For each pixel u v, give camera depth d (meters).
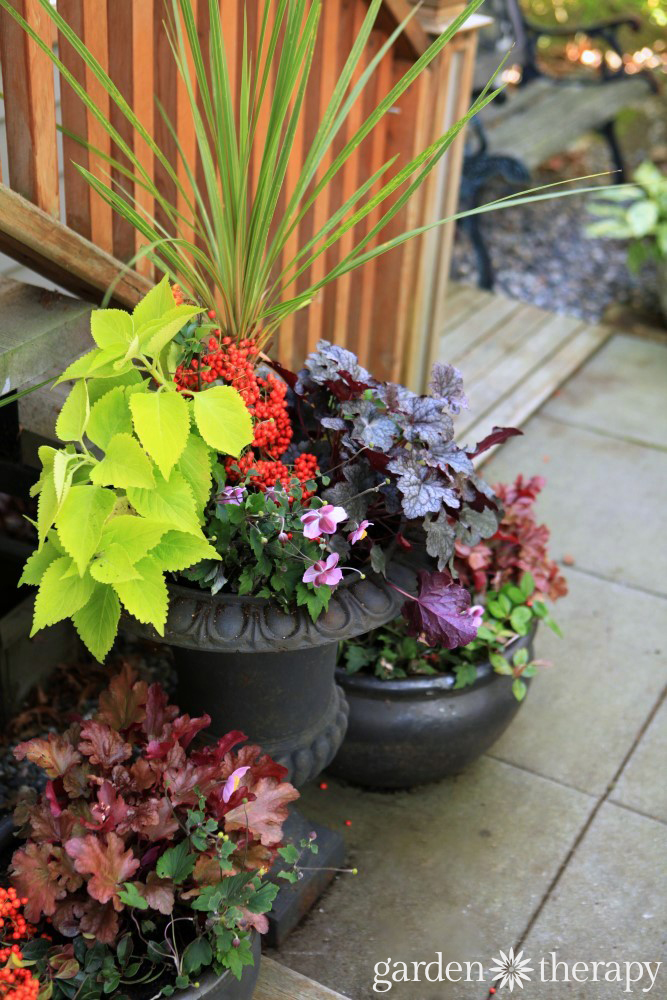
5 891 1.49
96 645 1.54
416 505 1.65
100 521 1.48
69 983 1.48
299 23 1.58
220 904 1.50
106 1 1.85
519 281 4.48
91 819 1.56
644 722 2.48
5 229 1.75
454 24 1.58
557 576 2.35
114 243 2.06
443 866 2.10
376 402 1.81
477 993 1.87
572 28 4.82
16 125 1.79
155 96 2.04
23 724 2.30
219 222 1.71
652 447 3.51
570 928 1.99
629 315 4.30
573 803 2.26
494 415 3.51
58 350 1.85
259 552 1.60
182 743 1.68
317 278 2.54
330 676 1.88
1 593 2.48
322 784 2.27
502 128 4.30
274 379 1.74
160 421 1.50
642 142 5.71
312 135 2.37
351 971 1.90
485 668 2.12
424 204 2.73
